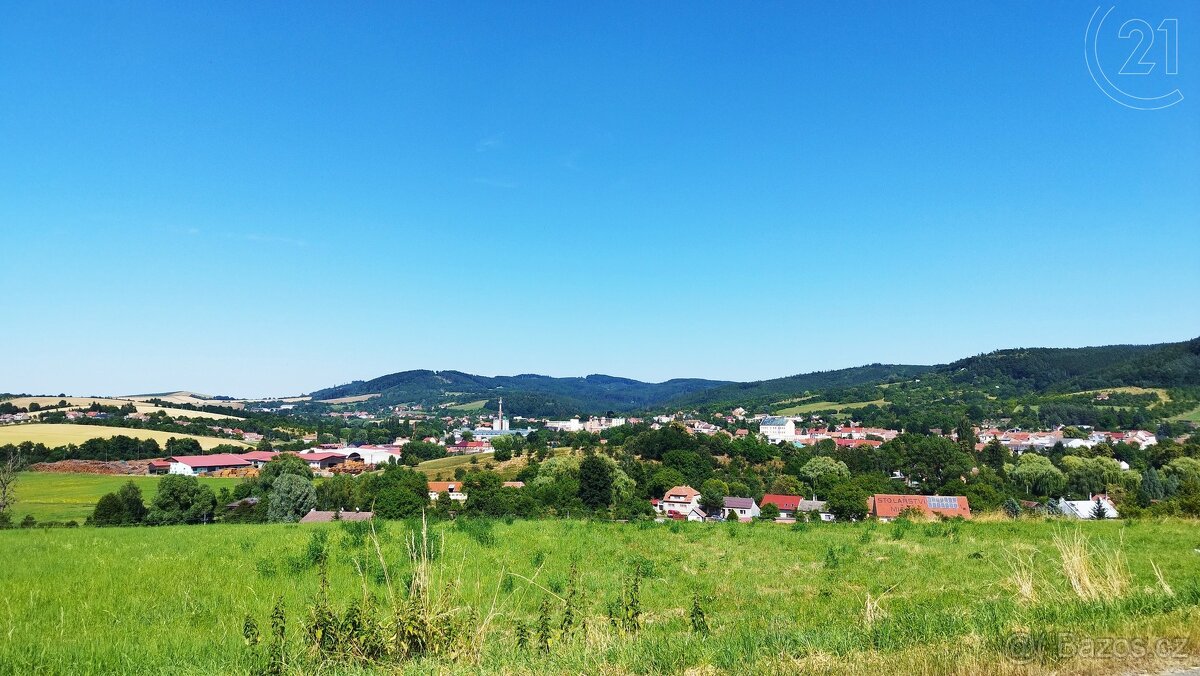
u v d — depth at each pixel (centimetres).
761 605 1270
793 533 2111
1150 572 1309
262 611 1149
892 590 1332
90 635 977
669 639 812
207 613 1136
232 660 831
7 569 1424
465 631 841
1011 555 1596
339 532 1834
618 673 670
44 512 7000
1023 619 778
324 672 742
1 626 998
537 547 1767
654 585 1448
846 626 873
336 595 1262
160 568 1436
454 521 2127
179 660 833
